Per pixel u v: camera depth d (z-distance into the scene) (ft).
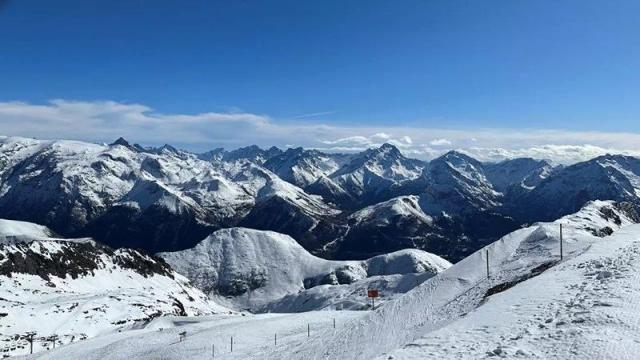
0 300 502.38
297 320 334.44
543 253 270.46
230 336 299.17
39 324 453.99
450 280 267.18
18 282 636.48
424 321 198.29
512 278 226.17
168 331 357.82
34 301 552.00
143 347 318.86
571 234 306.96
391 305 248.32
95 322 488.02
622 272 120.26
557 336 79.15
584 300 100.94
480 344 84.12
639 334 74.33
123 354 309.01
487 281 242.99
